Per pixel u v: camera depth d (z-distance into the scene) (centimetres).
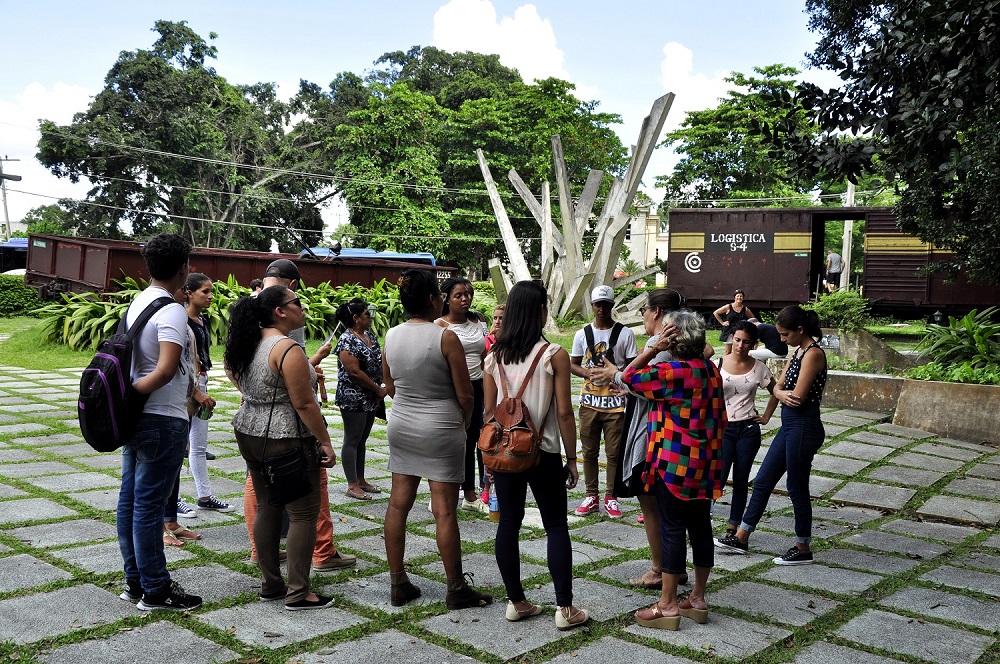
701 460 380
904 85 656
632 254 5731
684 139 3906
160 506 373
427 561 471
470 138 4156
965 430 879
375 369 596
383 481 673
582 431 586
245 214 4306
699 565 391
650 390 387
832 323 1978
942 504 636
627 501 634
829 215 2164
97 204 4047
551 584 439
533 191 4272
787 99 731
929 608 413
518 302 385
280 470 375
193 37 4319
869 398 1030
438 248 4038
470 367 571
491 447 371
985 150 894
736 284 2278
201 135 4106
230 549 475
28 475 631
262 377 379
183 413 377
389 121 4059
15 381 1166
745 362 520
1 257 3322
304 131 4634
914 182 1005
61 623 360
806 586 446
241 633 358
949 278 1264
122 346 352
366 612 388
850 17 835
